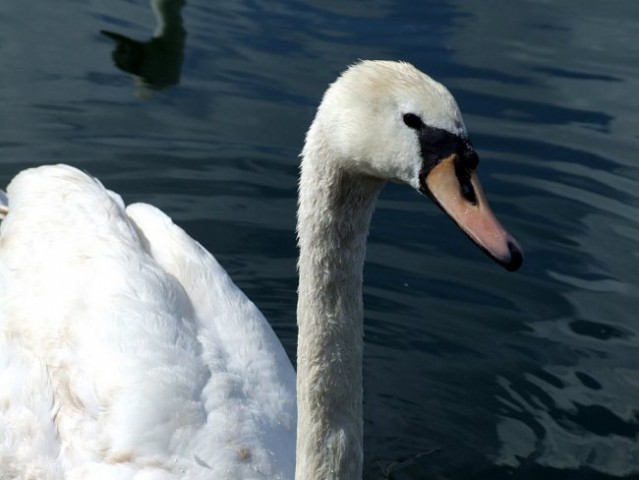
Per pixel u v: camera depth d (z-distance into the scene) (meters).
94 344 1.37
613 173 2.01
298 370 1.20
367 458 1.54
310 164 1.15
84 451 1.32
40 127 2.06
